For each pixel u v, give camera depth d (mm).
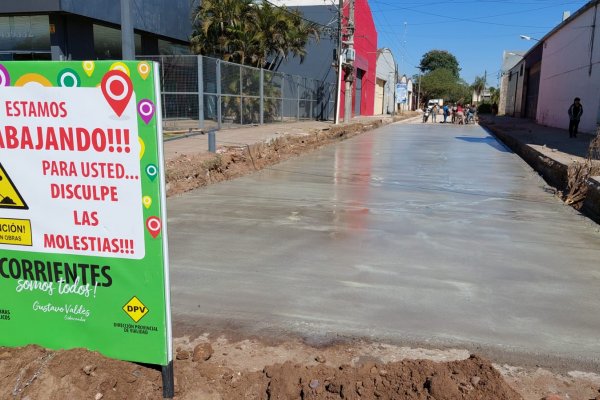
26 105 2676
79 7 15117
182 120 16641
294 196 8562
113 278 2752
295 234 6180
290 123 24484
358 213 7395
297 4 32156
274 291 4375
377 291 4402
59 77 2611
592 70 22219
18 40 15672
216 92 16969
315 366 3115
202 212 7266
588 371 3182
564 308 4125
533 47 36969
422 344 3479
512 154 16391
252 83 20703
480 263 5227
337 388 2820
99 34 17484
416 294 4352
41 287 2881
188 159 9523
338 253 5461
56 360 2834
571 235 6422
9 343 3002
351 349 3395
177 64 16328
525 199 8820
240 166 11242
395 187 9695
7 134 2730
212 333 3607
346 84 28828
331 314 3928
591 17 22531
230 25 21281
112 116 2576
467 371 2934
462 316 3926
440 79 98188
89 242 2742
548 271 5016
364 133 26422
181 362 3150
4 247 2873
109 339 2830
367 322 3799
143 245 2674
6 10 14594
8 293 2938
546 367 3217
